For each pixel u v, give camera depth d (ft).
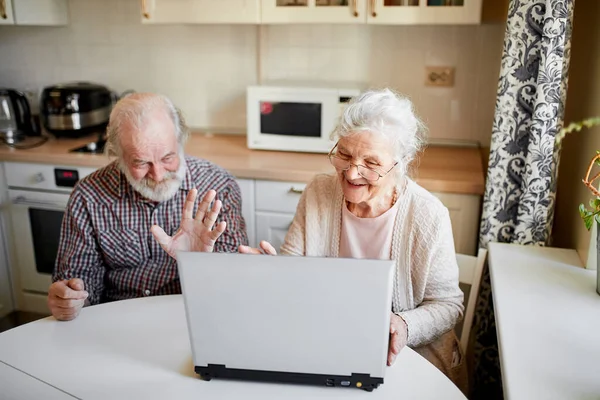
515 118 5.99
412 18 7.34
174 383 3.69
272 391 3.58
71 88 9.00
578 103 6.52
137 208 5.56
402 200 4.92
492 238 6.39
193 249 4.50
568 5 5.57
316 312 3.29
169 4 8.04
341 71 8.86
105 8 9.47
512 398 3.47
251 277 3.25
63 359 3.99
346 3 7.52
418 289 4.92
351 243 5.08
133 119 5.14
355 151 4.43
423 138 4.92
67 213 5.56
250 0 7.77
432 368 3.89
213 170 5.96
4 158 8.42
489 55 8.24
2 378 3.78
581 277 5.23
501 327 4.30
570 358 3.91
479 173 7.32
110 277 5.74
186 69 9.48
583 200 5.91
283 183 7.59
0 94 8.95
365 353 3.39
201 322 3.44
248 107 8.27
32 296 9.22
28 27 9.93
